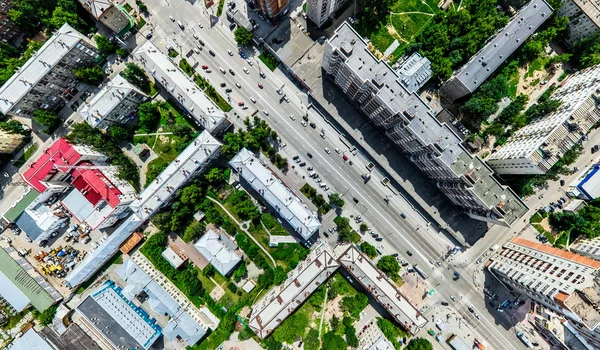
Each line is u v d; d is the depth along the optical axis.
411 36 107.38
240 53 109.25
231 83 109.88
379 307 110.12
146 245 108.94
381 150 107.69
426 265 110.50
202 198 108.31
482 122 106.94
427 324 110.44
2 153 108.62
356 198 110.06
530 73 106.19
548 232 107.12
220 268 105.88
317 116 109.88
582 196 103.56
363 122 107.44
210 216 107.75
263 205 109.94
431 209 107.88
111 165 109.12
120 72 108.38
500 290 109.19
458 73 98.06
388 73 85.81
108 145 106.50
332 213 110.06
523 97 102.94
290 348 109.19
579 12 97.69
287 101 109.62
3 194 112.12
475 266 109.94
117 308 106.69
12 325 110.94
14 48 108.69
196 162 100.88
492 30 101.56
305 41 104.06
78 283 109.38
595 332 89.12
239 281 110.12
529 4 95.31
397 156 107.88
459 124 105.88
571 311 84.06
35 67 96.81
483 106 99.75
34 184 102.00
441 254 110.38
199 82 109.19
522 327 108.94
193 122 109.81
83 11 108.25
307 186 109.88
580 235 105.69
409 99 86.12
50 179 105.25
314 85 105.25
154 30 109.81
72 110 111.31
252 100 109.62
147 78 109.81
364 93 93.75
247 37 103.62
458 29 102.44
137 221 105.19
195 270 110.12
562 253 95.50
